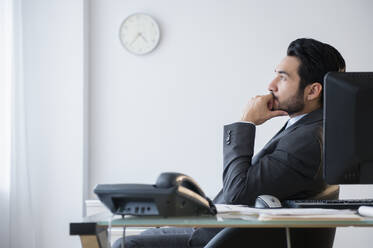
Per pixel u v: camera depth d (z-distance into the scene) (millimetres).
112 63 4094
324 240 1445
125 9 4121
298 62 1640
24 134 3744
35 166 3873
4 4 3705
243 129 1552
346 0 4008
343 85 1199
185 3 4082
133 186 990
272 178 1452
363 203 1278
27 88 3898
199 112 4027
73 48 3924
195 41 4062
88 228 939
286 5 4035
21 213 3695
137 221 953
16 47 3736
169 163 4020
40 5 3943
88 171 4047
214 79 4035
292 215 991
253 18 4047
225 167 1535
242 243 1320
